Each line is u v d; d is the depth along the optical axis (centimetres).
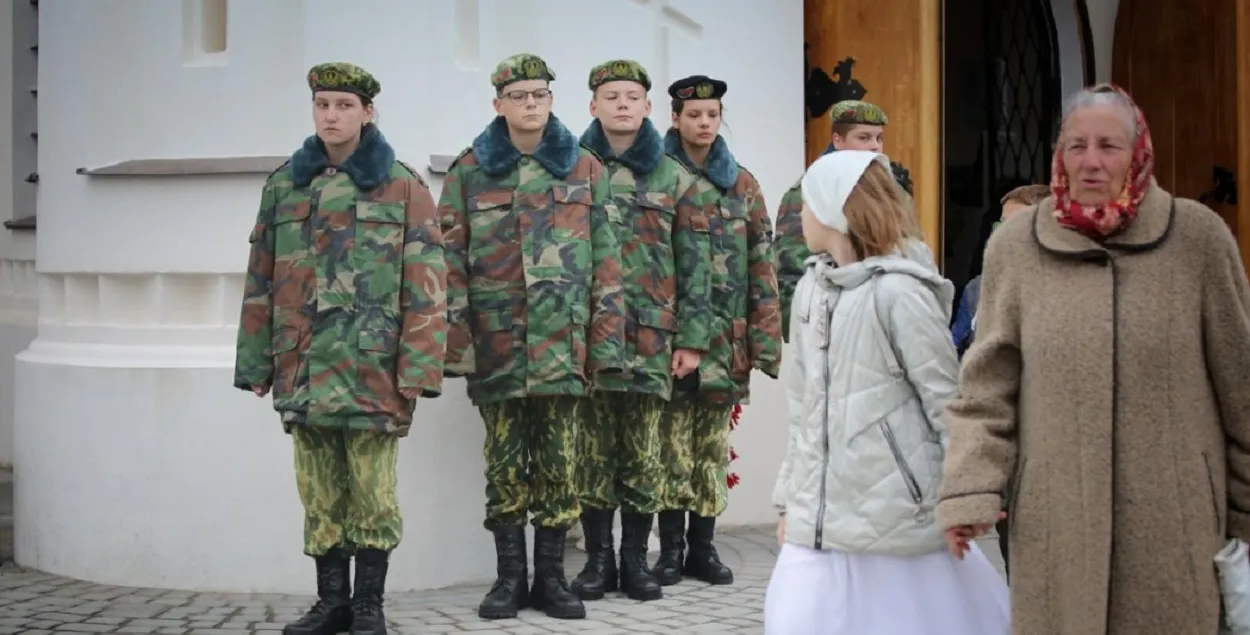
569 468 1020
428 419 1105
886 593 655
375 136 939
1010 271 591
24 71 1520
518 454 1012
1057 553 570
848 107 1184
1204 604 555
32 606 1039
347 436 923
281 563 1087
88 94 1158
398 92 1118
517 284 1006
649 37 1290
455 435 1116
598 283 1017
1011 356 594
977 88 1748
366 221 923
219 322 1117
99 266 1143
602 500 1078
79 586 1111
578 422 1072
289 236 933
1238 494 562
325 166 936
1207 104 1703
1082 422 564
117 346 1130
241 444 1088
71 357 1145
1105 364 562
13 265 1533
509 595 1009
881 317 655
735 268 1122
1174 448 558
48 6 1195
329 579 948
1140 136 570
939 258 1455
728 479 1226
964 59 1739
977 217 1750
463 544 1120
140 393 1104
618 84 1084
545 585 1018
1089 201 573
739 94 1355
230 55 1118
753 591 1102
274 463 1086
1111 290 566
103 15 1152
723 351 1117
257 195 1105
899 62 1444
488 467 1020
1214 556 557
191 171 1109
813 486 668
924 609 655
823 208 677
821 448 666
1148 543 558
